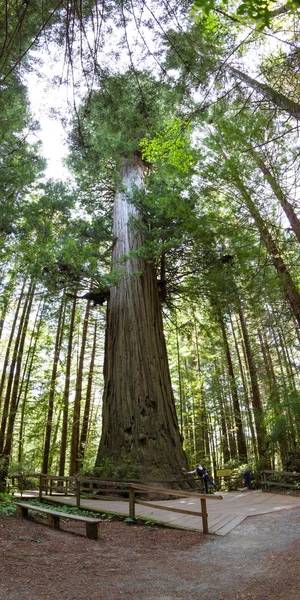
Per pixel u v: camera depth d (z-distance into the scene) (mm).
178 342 27047
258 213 9008
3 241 14531
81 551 5883
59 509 9281
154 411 13633
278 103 5891
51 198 17219
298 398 13266
